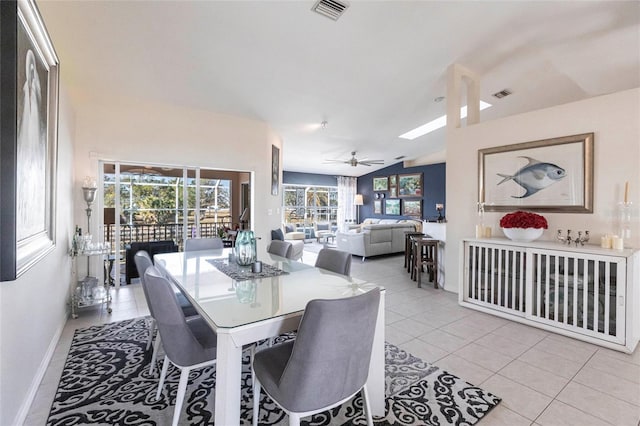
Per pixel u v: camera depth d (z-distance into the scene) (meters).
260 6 2.60
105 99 4.04
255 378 1.53
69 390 1.89
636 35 3.21
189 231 4.85
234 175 5.54
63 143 2.96
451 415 1.69
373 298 1.29
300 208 10.55
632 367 2.20
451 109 4.01
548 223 3.23
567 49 3.50
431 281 4.73
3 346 1.39
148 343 2.43
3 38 1.27
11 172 1.31
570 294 2.73
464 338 2.71
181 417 1.66
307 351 1.17
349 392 1.30
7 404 1.44
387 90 4.38
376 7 2.69
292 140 6.82
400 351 2.46
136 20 2.68
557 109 3.16
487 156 3.72
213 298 1.61
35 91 1.68
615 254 2.45
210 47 3.14
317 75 3.85
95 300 3.32
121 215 4.38
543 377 2.08
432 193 8.88
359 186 11.41
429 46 3.37
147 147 4.31
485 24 3.01
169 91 4.04
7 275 1.31
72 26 2.68
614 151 2.80
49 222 2.11
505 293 3.19
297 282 1.93
